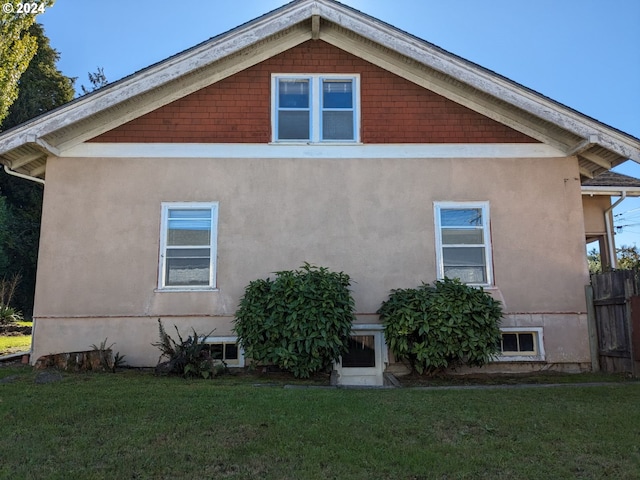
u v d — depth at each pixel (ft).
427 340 26.96
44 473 12.31
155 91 31.12
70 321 29.25
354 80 32.32
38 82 103.09
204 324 29.58
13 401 18.79
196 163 30.96
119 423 16.14
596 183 38.52
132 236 30.14
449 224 31.24
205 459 13.26
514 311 30.27
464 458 13.61
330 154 31.40
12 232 90.38
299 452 13.79
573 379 26.66
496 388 22.88
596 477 12.51
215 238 30.40
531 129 31.89
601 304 29.48
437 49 30.14
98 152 30.71
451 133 31.76
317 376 26.63
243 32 30.12
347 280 28.71
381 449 14.12
